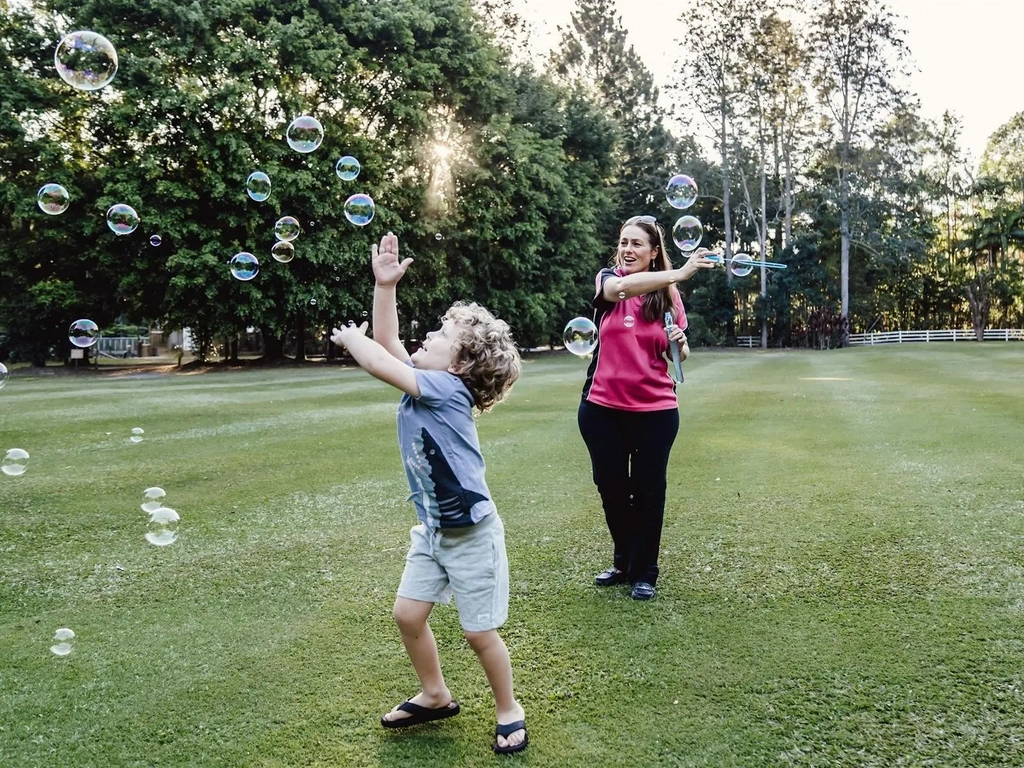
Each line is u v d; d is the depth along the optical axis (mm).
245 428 7566
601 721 2143
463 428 2023
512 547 3691
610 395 3037
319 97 19594
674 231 4848
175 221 17625
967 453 5715
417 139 20703
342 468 5586
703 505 4371
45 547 3768
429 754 2006
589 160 30703
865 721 2107
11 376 16953
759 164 37375
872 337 37031
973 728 2064
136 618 2896
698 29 33531
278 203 17750
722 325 38625
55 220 18188
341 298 19969
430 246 22875
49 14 18203
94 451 6289
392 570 3398
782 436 6754
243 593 3139
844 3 32500
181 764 1967
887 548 3541
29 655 2588
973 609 2832
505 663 2041
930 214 40125
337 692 2330
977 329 38094
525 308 25656
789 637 2635
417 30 21094
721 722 2123
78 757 2002
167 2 17172
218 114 17547
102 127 17984
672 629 2725
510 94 24125
